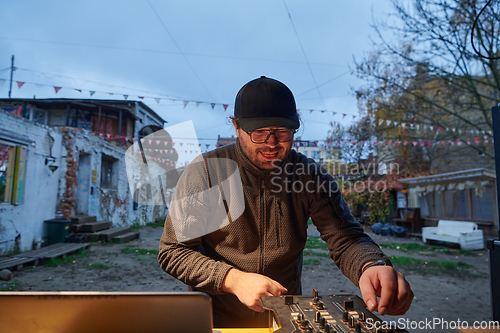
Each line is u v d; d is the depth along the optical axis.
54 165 7.57
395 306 0.83
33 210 7.07
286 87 1.12
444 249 8.72
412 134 11.98
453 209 11.20
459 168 15.05
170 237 1.12
